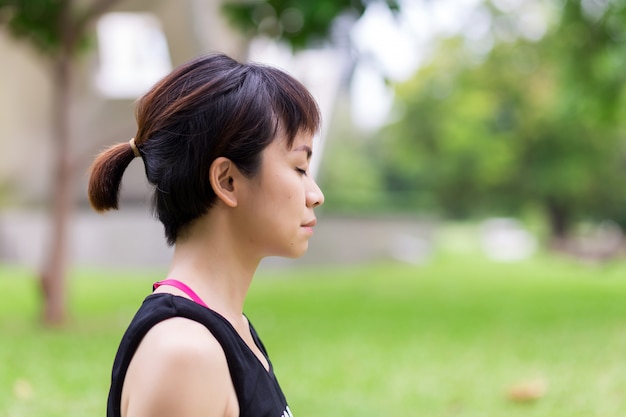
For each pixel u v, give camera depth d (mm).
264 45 11164
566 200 39812
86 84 19531
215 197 2027
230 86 2002
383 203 38438
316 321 11719
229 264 2078
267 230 2055
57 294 10820
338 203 33844
